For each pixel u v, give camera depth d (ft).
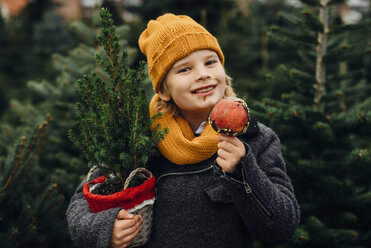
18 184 6.31
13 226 5.77
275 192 3.34
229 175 3.16
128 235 3.37
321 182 6.69
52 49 27.71
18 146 6.31
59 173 8.23
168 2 21.45
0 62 27.61
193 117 4.02
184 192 3.74
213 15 21.75
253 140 3.84
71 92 9.51
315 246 6.49
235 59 19.27
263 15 21.33
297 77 7.30
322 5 7.30
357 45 6.91
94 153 3.43
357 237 6.66
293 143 7.25
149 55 3.96
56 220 7.19
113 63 3.55
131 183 3.57
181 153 3.63
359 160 6.23
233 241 3.76
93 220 3.47
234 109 3.00
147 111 3.42
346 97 7.63
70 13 58.65
